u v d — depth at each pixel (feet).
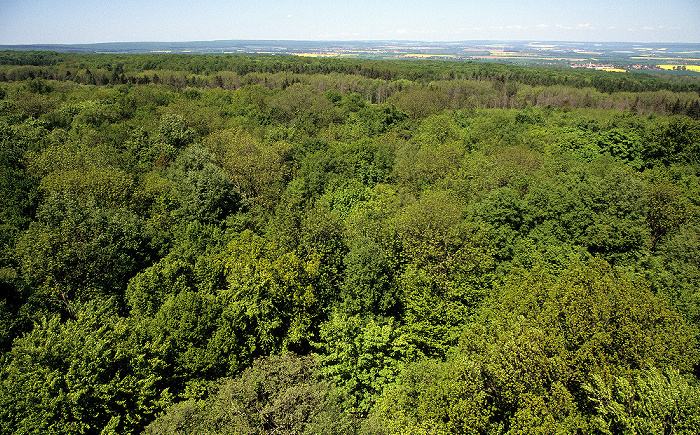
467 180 181.88
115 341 85.46
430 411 78.84
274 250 121.19
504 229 140.05
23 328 102.78
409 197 175.01
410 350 107.04
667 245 127.85
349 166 209.46
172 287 108.99
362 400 96.89
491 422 76.64
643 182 159.33
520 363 72.13
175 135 207.62
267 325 103.55
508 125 295.89
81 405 75.61
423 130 293.64
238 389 78.59
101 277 121.08
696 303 101.55
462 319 115.34
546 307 87.71
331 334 104.12
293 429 72.13
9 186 141.69
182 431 72.38
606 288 83.92
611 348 76.23
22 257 117.39
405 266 130.31
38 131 191.01
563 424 64.23
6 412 71.82
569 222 140.56
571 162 197.36
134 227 132.16
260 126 266.57
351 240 135.23
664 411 60.80
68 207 129.18
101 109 230.68
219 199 157.28
